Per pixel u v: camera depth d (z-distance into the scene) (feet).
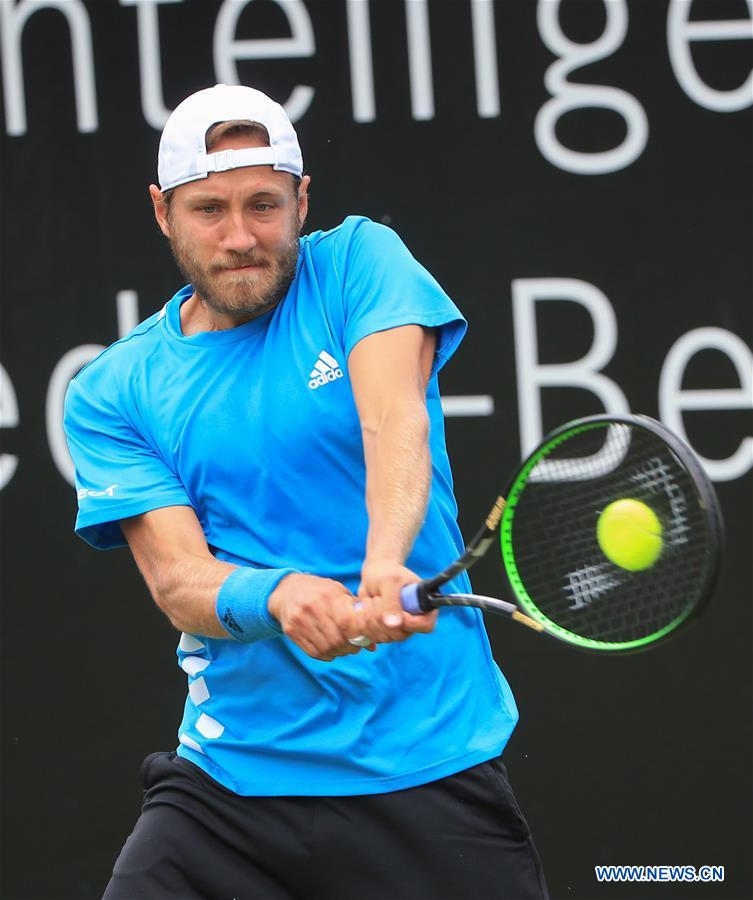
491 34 50.29
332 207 50.75
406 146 50.57
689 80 49.98
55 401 51.34
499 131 50.34
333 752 29.84
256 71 50.78
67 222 51.34
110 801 51.83
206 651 31.48
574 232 50.16
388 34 50.52
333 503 30.04
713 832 50.39
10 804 51.93
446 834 29.99
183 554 30.35
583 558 29.71
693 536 27.68
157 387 31.22
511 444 50.29
